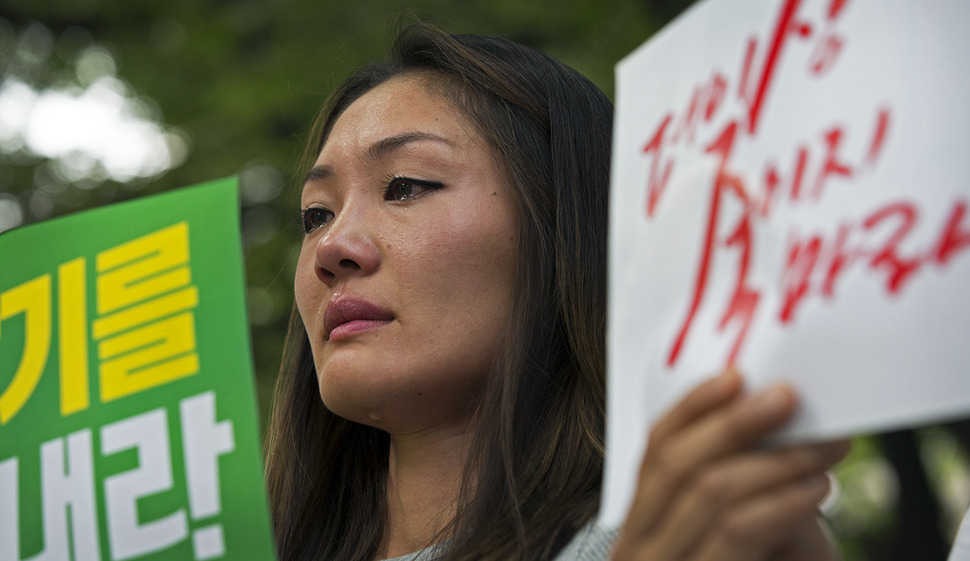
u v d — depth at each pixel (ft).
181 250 4.05
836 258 2.55
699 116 3.00
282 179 17.11
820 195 2.64
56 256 4.23
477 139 4.77
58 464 3.90
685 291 2.85
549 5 15.97
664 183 3.02
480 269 4.52
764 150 2.80
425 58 5.25
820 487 2.56
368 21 17.25
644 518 2.61
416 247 4.47
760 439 2.49
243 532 3.58
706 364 2.71
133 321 4.00
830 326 2.49
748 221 2.77
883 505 25.53
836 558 3.22
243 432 3.69
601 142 5.09
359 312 4.46
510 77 5.01
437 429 4.63
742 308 2.69
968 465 19.19
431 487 4.61
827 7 2.80
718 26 3.03
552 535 3.91
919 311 2.37
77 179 18.78
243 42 18.37
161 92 18.19
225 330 3.85
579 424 4.44
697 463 2.51
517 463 4.29
